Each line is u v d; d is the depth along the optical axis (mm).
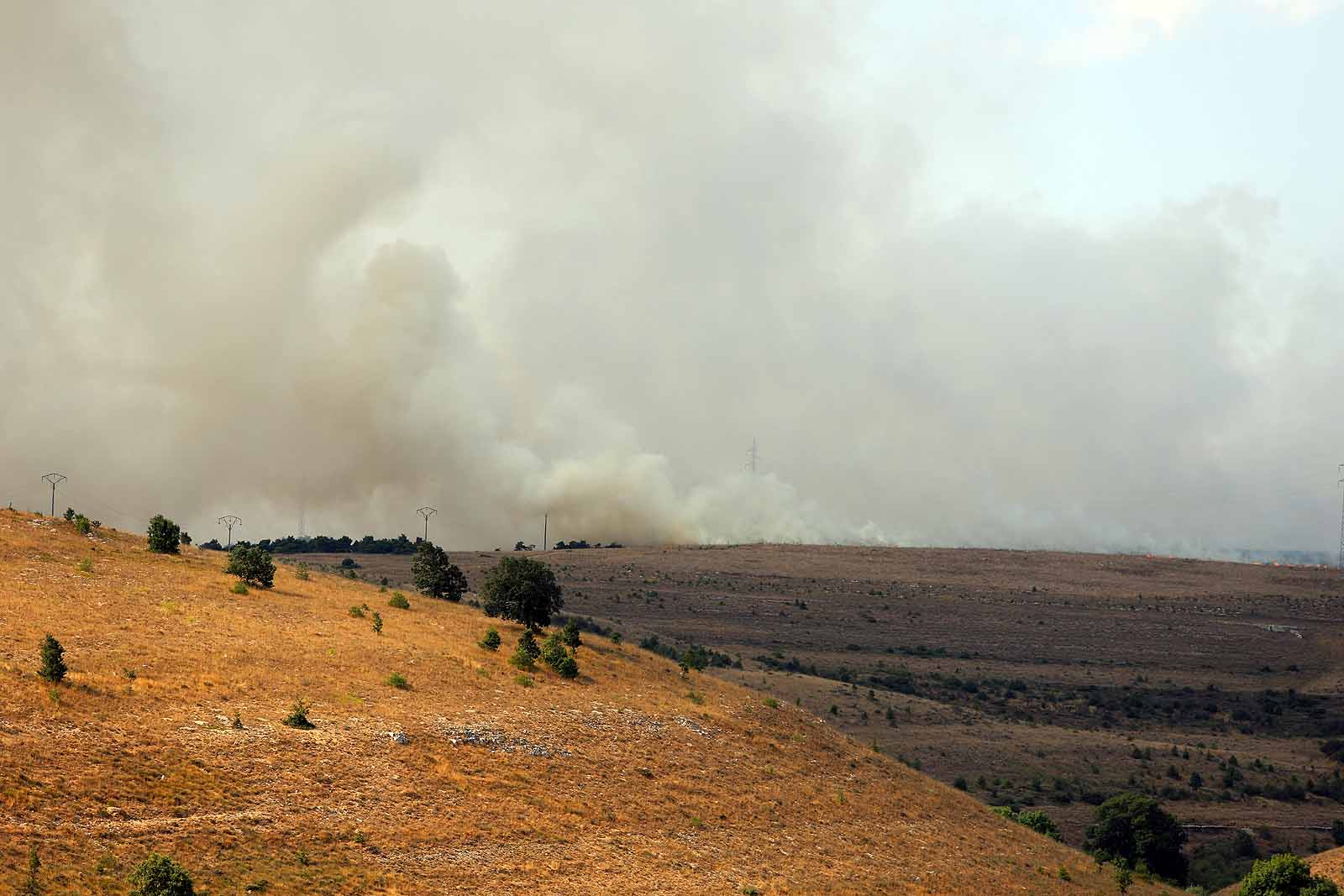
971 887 79812
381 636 91062
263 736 62812
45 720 55656
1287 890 88000
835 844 80125
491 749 73250
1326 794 180375
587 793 72812
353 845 55125
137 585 87938
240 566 101938
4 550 88688
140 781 53375
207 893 45844
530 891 56594
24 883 41844
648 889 61250
